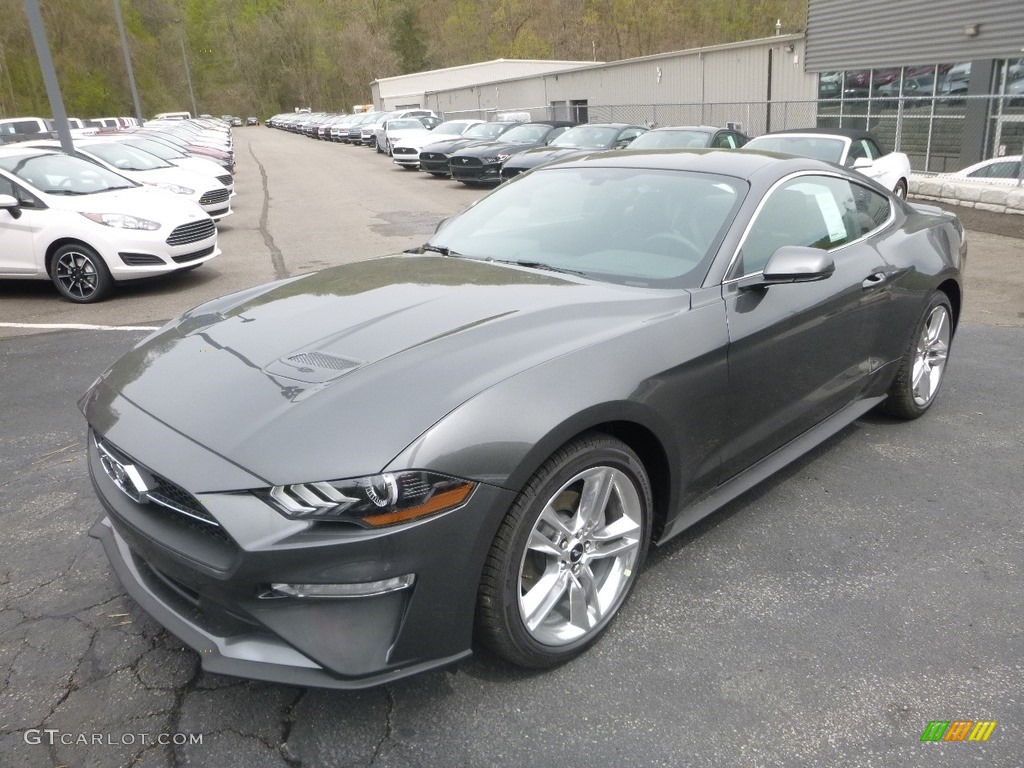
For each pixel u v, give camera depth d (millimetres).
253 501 1958
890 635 2588
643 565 2795
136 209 8094
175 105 77250
